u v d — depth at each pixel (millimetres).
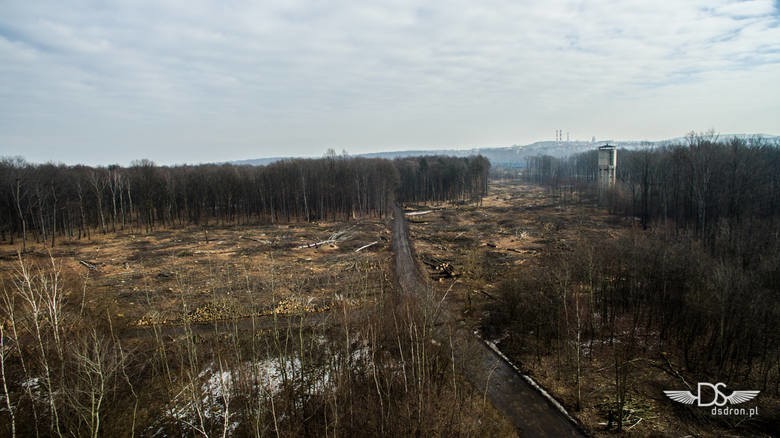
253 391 39219
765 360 41094
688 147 104938
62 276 53094
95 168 155125
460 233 113625
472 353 45438
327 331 52594
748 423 36250
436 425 34031
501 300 57188
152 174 133000
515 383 44250
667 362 45688
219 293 66812
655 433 35844
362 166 157375
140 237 115188
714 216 88312
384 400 38500
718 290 42781
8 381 37344
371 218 145000
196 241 108875
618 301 55812
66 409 33438
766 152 111812
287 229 126250
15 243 105062
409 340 43438
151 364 44625
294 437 34625
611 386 42594
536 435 36438
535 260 79312
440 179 189625
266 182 149250
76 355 32156
